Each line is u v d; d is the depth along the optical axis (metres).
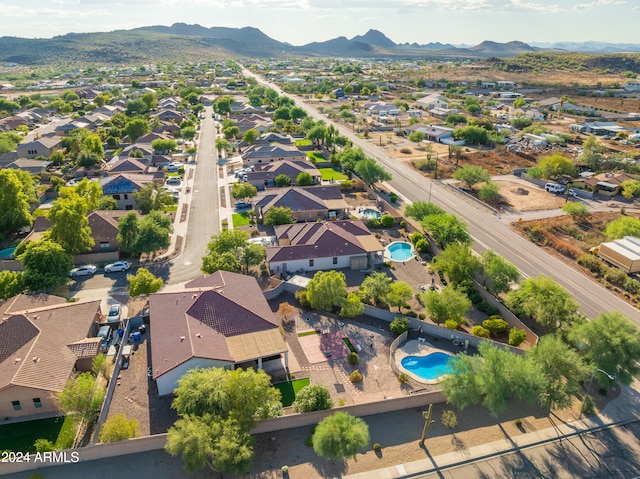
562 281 79.06
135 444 44.94
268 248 82.69
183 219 102.38
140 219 85.62
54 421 49.53
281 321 67.06
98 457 44.62
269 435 47.62
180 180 127.94
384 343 62.91
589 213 106.12
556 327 63.69
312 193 108.62
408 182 131.00
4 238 90.56
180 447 41.09
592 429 49.41
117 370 55.91
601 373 53.03
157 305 61.72
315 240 83.81
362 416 50.56
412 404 52.06
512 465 44.97
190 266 82.00
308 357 59.50
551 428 49.47
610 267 82.31
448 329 63.88
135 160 130.75
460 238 85.44
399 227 101.12
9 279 66.62
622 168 136.75
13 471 42.81
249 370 48.19
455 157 153.50
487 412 51.72
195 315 59.34
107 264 81.75
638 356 53.06
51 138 153.00
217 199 115.12
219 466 41.09
